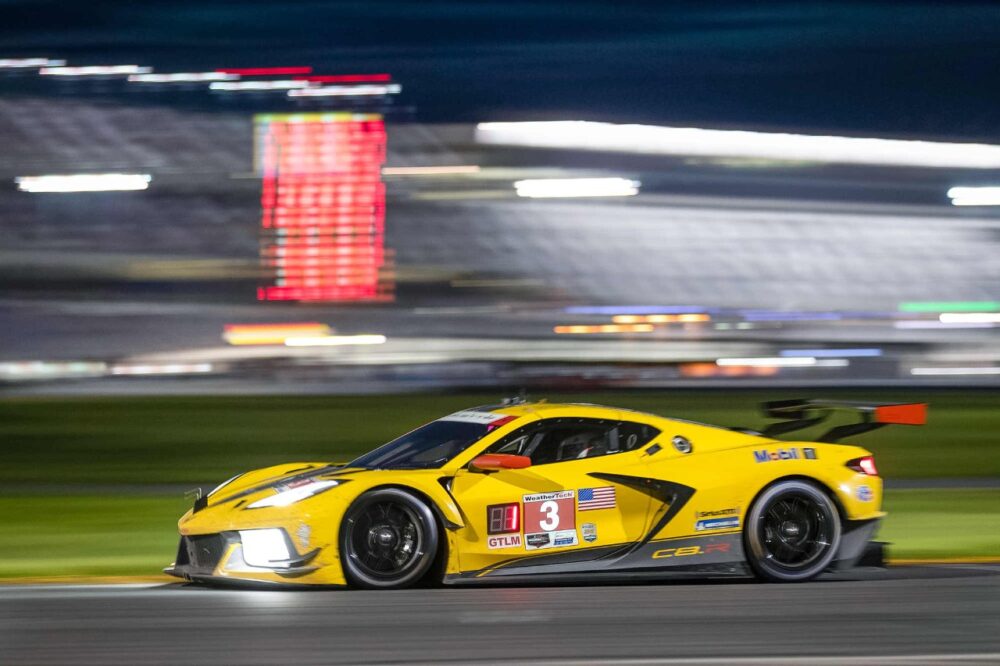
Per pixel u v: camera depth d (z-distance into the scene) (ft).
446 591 21.65
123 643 16.43
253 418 86.48
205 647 16.10
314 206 167.43
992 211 178.50
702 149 175.73
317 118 188.96
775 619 18.44
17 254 160.25
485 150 176.04
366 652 15.72
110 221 168.45
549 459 23.47
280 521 21.62
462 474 22.59
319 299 150.82
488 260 158.81
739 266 160.25
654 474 23.30
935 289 160.76
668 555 23.16
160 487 49.90
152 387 124.16
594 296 153.89
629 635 16.98
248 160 186.50
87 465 59.67
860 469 24.06
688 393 110.52
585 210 166.40
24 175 179.63
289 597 20.80
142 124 194.49
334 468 23.89
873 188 179.42
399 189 173.78
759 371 136.67
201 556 22.41
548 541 22.72
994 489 47.42
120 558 29.25
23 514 39.65
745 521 23.44
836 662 15.05
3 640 16.71
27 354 139.23
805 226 168.96
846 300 161.17
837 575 24.36
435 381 125.49
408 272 154.10
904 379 136.46
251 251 161.99
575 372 124.16
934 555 29.50
